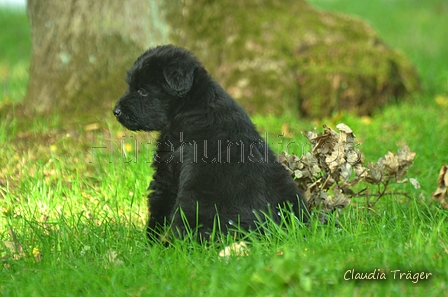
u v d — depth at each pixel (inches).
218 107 196.7
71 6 350.6
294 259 161.2
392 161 217.9
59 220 209.0
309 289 148.5
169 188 201.9
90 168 274.5
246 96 368.8
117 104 208.8
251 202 188.4
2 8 799.1
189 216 189.5
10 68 584.7
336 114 370.9
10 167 276.1
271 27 396.2
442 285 149.3
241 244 177.8
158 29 354.3
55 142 301.9
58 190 241.1
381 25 741.3
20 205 236.1
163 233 200.4
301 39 400.5
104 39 348.8
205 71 204.5
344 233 189.8
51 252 185.3
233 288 149.9
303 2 428.8
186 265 169.3
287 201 197.2
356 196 222.5
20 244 191.2
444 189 212.4
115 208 232.1
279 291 149.9
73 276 164.7
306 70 387.5
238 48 381.7
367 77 394.0
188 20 377.4
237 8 395.2
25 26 727.1
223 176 188.4
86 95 344.5
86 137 307.0
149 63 205.2
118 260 177.6
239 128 194.7
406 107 382.9
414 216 212.2
